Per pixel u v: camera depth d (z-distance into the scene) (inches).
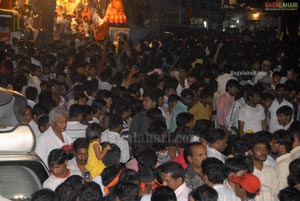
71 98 378.3
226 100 363.9
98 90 367.6
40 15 907.4
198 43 869.2
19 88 369.4
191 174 222.7
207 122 267.6
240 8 1525.6
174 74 482.9
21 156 164.6
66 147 249.8
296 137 250.2
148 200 188.2
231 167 198.2
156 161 220.5
